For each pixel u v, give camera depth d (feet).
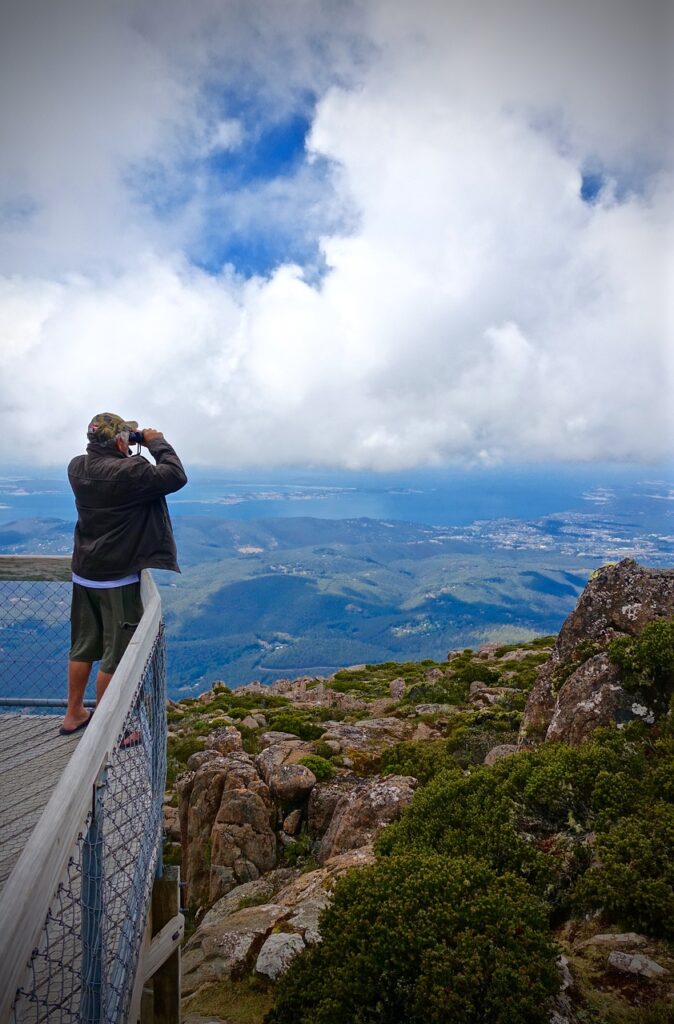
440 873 19.24
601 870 21.21
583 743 28.53
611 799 23.85
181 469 18.04
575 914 21.12
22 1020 10.28
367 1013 16.48
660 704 28.86
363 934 18.03
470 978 15.89
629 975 17.39
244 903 38.06
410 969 16.80
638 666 30.37
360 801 38.42
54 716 20.04
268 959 23.97
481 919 17.56
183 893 43.73
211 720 84.94
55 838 7.64
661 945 18.51
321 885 28.55
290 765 47.75
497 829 24.39
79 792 8.50
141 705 13.99
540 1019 15.21
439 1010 15.53
